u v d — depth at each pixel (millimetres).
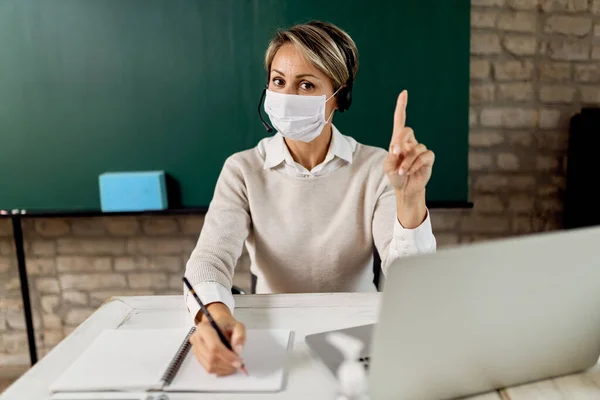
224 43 1933
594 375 699
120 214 1983
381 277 1294
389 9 1908
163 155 2014
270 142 1370
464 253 533
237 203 1293
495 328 591
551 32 2016
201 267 1017
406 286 528
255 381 696
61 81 1953
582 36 2021
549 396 650
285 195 1312
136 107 1978
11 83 1951
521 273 562
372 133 1993
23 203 2029
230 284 1048
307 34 1171
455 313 561
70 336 869
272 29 1920
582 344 663
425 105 1978
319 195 1307
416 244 1035
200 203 2051
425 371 592
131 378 705
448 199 2053
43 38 1923
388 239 1192
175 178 2031
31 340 2127
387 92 1966
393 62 1944
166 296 1067
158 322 927
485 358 616
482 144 2096
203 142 2006
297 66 1178
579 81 2051
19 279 2215
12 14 1906
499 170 2119
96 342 826
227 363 714
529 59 2033
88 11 1908
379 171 1303
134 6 1908
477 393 652
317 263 1309
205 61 1945
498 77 2043
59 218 2160
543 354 649
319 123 1229
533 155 2107
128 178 1955
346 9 1910
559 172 2119
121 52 1938
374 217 1279
